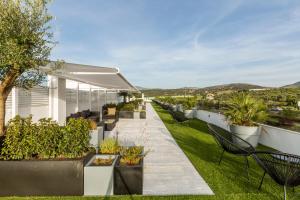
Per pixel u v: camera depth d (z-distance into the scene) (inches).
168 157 239.6
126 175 149.9
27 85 167.6
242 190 159.0
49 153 150.9
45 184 144.6
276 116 307.4
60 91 375.6
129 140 328.8
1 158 148.0
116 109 616.7
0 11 143.9
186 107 684.7
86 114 466.6
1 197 141.8
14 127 150.3
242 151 185.9
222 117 449.4
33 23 152.3
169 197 146.6
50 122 161.0
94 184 149.1
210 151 269.3
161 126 478.3
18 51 138.2
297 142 255.4
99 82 466.3
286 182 131.4
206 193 153.8
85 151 173.3
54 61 171.9
